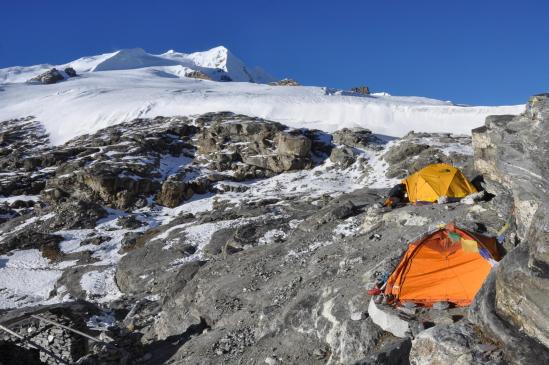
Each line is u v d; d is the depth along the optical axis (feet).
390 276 36.76
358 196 98.53
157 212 132.36
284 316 43.19
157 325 60.75
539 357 22.30
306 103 252.83
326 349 37.19
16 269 106.01
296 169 156.66
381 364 28.55
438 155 136.05
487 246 35.24
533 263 23.61
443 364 25.45
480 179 73.97
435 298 34.47
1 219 137.39
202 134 181.16
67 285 95.40
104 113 256.73
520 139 34.22
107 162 151.74
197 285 62.85
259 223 92.32
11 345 53.21
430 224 52.11
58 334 52.42
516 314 24.27
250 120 193.26
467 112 216.54
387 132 203.10
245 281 57.72
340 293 40.83
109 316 66.39
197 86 397.39
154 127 207.72
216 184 147.64
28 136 243.40
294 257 61.36
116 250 110.52
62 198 140.26
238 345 44.24
